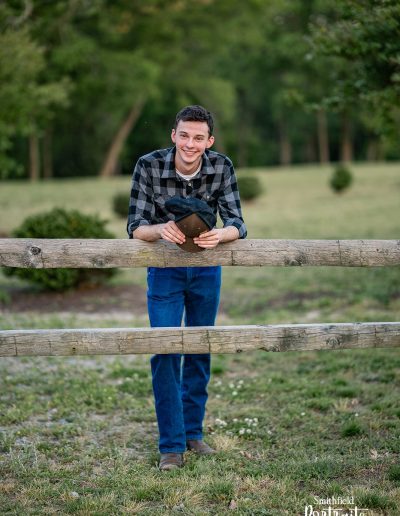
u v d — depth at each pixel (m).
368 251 5.33
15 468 5.62
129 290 15.20
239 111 75.38
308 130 76.88
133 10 48.72
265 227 26.03
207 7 54.38
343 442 6.24
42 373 8.75
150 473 5.52
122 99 51.81
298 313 12.41
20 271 14.25
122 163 71.94
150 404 7.50
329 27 10.77
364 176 44.12
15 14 23.23
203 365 5.90
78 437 6.49
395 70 10.66
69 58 39.47
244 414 7.08
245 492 5.17
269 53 59.47
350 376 8.45
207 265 5.18
